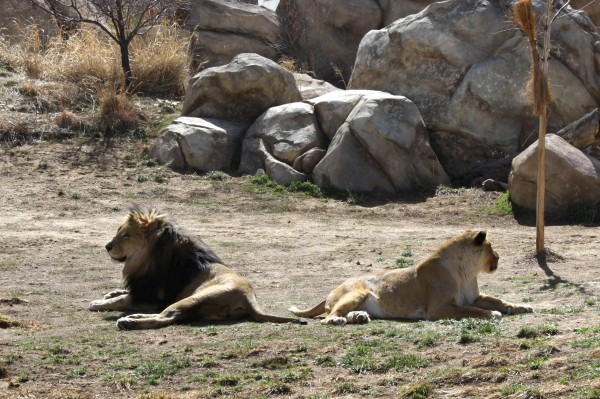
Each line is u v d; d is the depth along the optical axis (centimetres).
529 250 1517
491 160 2128
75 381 773
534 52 1428
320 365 802
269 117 2188
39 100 2381
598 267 1366
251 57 2317
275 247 1584
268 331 920
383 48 2300
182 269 1037
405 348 836
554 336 835
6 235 1623
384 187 2028
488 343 826
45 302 1138
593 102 2169
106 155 2184
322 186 2027
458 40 2216
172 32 2762
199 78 2298
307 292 1221
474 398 689
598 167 1812
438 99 2198
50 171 2081
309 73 2836
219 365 809
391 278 996
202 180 2075
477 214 1861
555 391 682
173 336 911
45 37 2831
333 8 2889
